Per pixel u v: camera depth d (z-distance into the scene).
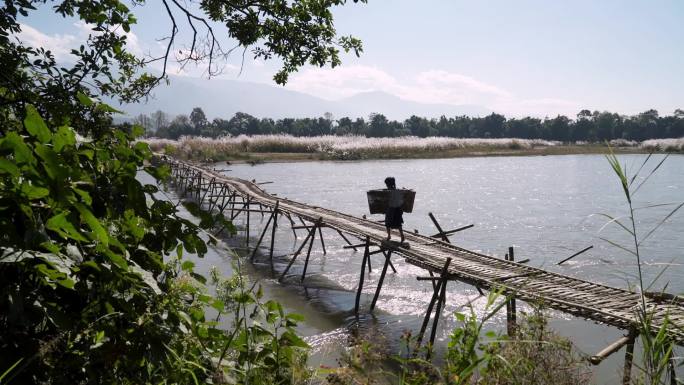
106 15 5.89
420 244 12.51
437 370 3.49
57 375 2.40
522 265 10.18
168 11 7.14
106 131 4.86
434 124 127.88
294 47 7.87
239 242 20.14
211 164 59.69
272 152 74.88
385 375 7.07
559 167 57.97
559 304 7.53
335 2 7.85
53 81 5.27
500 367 3.49
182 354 2.98
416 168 56.66
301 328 10.60
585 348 9.27
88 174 2.77
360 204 29.78
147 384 2.75
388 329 10.59
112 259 2.51
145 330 2.67
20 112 4.18
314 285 14.16
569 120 119.56
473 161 68.38
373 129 115.06
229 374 3.25
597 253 17.53
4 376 2.10
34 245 2.28
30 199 2.35
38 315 2.31
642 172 49.88
